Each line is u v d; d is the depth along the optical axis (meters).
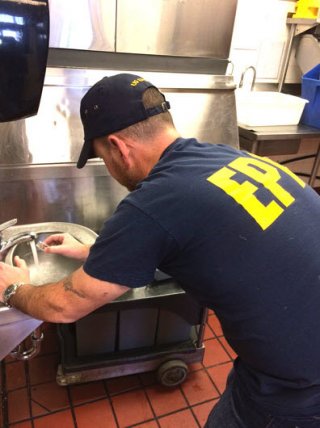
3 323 0.87
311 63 2.28
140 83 0.78
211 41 1.61
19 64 0.60
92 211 1.52
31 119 1.34
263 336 0.74
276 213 0.72
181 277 0.77
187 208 0.67
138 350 1.54
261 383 0.81
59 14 1.33
